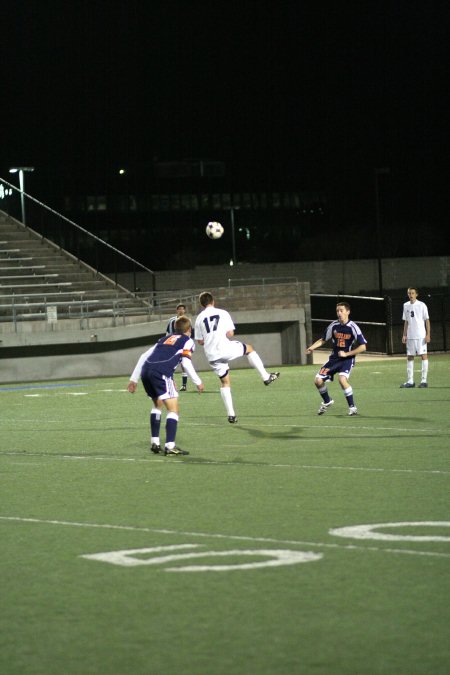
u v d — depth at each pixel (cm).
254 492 2298
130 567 1620
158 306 7975
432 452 2883
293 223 17812
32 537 1875
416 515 1978
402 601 1384
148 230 16762
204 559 1661
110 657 1191
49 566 1644
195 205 17100
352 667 1138
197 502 2189
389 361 7756
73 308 8400
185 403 4681
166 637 1261
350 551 1684
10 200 9912
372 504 2108
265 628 1284
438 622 1291
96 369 7331
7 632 1302
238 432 3484
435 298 14550
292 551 1695
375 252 17088
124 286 9225
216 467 2706
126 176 16662
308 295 8219
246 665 1151
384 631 1259
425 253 17175
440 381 5509
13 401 5147
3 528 1966
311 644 1219
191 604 1401
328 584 1481
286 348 8200
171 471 2661
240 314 7962
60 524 1992
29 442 3412
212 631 1278
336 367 3872
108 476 2611
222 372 3575
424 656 1169
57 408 4662
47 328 7244
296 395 4925
